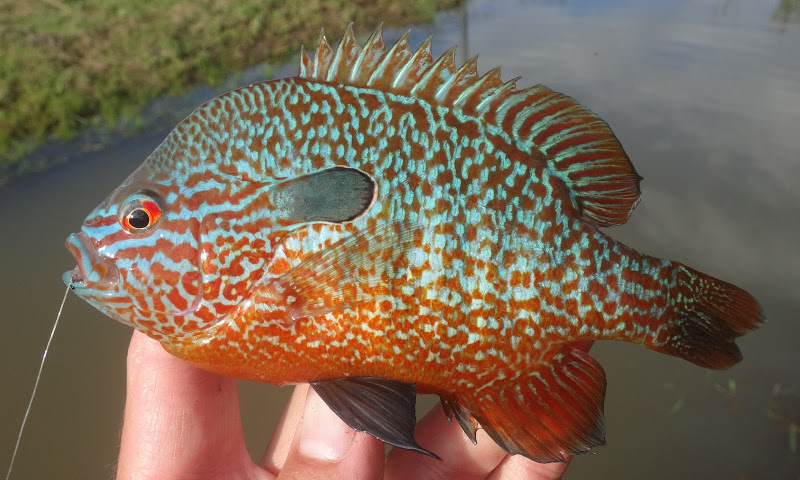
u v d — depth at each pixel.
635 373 0.25
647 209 0.32
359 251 0.10
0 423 0.21
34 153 0.34
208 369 0.11
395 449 0.14
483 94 0.10
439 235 0.10
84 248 0.10
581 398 0.11
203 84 0.44
